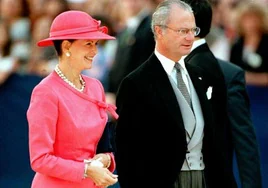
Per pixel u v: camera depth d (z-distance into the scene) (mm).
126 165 20656
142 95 20469
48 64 31750
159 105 20422
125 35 30547
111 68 31141
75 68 18938
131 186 20688
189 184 20750
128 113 20547
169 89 20547
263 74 33000
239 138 22781
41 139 18297
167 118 20406
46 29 34719
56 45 18953
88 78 19578
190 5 21984
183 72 20891
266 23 33031
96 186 19125
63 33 18750
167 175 20453
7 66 32250
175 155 20422
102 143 19250
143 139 20547
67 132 18562
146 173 20547
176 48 20375
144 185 20547
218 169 20922
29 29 35219
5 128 32281
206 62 21703
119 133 20688
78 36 18719
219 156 20922
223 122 21516
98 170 18469
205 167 20938
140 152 20594
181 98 20609
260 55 32969
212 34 34250
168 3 20469
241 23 33344
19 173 32375
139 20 31172
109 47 33250
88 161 18578
